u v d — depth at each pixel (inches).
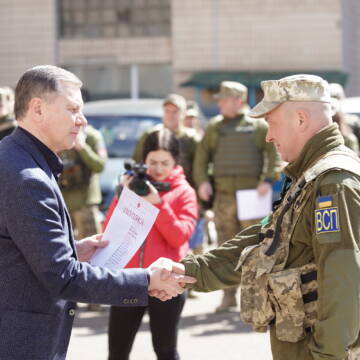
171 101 278.8
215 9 746.2
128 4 772.6
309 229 107.6
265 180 263.0
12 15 766.5
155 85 771.4
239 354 212.7
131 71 774.5
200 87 735.1
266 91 113.1
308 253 108.7
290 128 111.2
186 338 231.1
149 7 769.6
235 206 266.1
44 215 105.0
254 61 744.3
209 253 127.0
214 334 235.5
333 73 727.7
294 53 738.8
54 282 105.0
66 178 272.4
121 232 131.7
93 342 228.7
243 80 715.4
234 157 264.7
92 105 411.5
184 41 754.8
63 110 109.3
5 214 104.8
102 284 109.5
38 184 105.2
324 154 109.3
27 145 108.9
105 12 774.5
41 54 766.5
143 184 158.1
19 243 104.6
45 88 108.7
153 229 161.0
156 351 159.6
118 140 367.2
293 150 112.4
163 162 169.0
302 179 109.2
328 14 730.2
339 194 103.4
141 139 276.1
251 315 114.3
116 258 130.5
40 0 761.6
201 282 125.0
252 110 113.5
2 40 768.9
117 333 159.0
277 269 110.3
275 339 112.3
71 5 778.2
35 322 106.5
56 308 109.0
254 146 265.0
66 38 776.9
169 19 767.7
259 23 742.5
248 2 741.9
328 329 100.7
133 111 388.5
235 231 269.7
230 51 748.0
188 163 282.0
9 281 106.1
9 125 265.1
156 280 116.4
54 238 105.3
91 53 773.9
